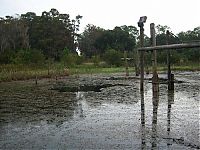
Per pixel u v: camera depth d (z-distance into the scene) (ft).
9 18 223.92
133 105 35.47
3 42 193.77
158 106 34.27
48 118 29.76
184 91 46.83
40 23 222.28
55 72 92.12
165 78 72.84
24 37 204.23
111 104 36.68
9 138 23.29
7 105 37.68
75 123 27.35
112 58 150.30
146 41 235.81
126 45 231.71
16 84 67.36
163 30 212.43
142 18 46.29
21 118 30.07
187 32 228.22
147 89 51.06
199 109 31.86
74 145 21.04
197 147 19.77
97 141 21.72
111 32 235.61
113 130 24.45
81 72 111.75
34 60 127.34
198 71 105.09
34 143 21.83
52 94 47.73
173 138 21.77
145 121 27.20
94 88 55.47
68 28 238.89
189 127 24.56
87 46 254.06
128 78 78.02
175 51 132.57
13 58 130.41
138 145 20.52
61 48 218.79
